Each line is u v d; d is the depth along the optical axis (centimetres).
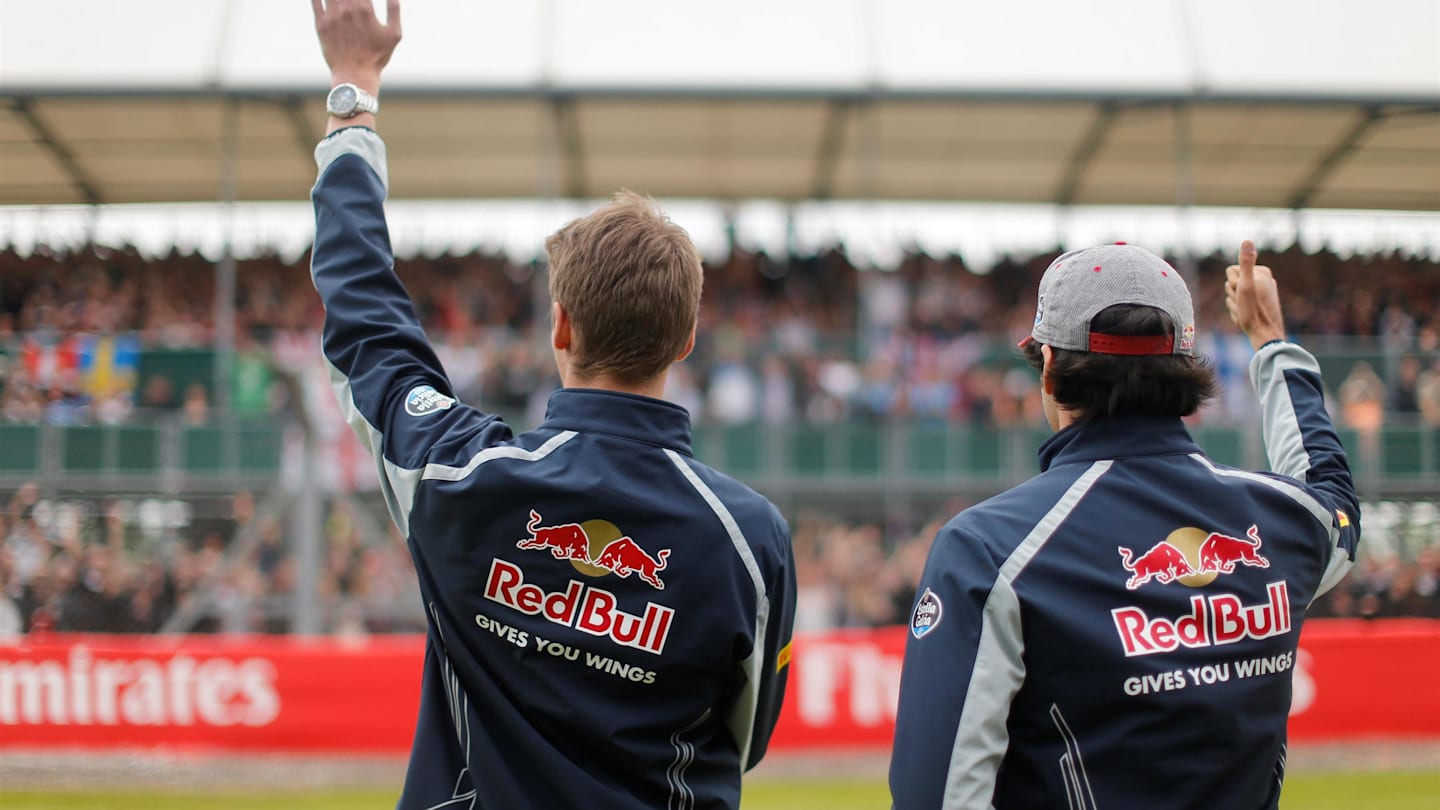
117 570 926
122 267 1412
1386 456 979
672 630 163
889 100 1187
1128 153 1352
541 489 162
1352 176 1352
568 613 163
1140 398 173
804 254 1569
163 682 790
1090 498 169
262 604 952
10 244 1409
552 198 1192
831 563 1070
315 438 845
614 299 170
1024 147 1352
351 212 181
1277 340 209
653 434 170
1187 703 160
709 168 1462
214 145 1285
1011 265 1566
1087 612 162
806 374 1253
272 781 771
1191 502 171
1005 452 1120
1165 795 159
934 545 171
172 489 975
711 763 169
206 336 1370
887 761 808
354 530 984
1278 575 171
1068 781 160
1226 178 1402
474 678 165
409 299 180
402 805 168
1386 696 797
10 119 1199
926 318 1463
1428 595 900
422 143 1333
